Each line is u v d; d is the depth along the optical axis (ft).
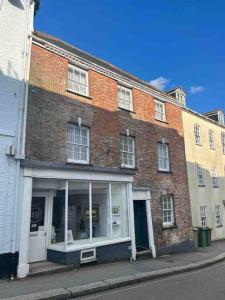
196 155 68.39
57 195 36.96
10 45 34.60
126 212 43.62
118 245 40.40
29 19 37.68
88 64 45.16
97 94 45.32
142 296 24.29
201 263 39.93
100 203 40.68
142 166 49.85
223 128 82.79
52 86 39.04
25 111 34.01
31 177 32.58
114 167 44.78
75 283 27.09
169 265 37.70
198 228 61.26
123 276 30.04
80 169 37.47
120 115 48.34
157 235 49.08
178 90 69.77
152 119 54.95
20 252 30.09
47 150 36.27
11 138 32.24
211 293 24.90
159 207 51.03
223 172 77.92
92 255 36.58
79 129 41.86
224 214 74.74
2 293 23.91
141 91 54.24
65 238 34.35
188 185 61.82
